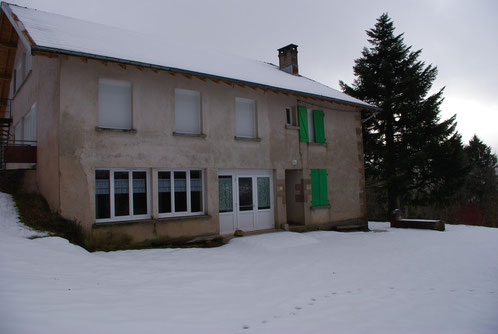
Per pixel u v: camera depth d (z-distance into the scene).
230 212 10.88
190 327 3.58
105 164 8.41
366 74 20.30
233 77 9.89
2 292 3.88
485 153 35.34
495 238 11.72
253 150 11.27
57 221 7.62
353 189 14.13
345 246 9.70
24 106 11.81
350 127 14.41
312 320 4.01
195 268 6.52
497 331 3.78
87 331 3.17
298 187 12.73
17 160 9.64
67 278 4.91
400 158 19.53
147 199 9.20
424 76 19.73
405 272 6.74
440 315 4.29
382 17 21.27
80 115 8.16
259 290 5.27
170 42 13.21
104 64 8.19
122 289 4.73
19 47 12.59
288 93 11.26
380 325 3.88
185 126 10.05
